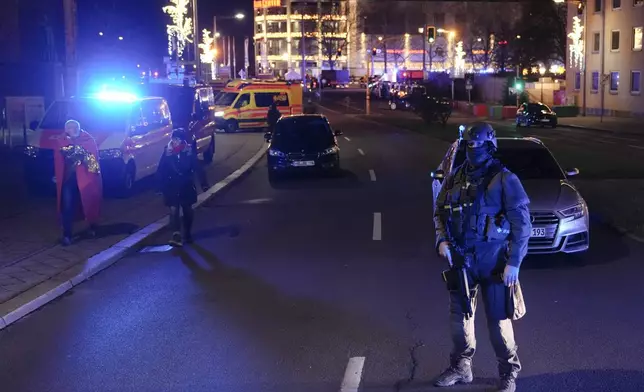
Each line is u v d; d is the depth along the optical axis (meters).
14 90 35.09
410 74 103.25
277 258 9.38
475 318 6.62
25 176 14.96
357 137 33.22
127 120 15.38
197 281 8.27
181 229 10.59
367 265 8.89
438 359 5.59
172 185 10.14
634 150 26.00
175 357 5.77
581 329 6.27
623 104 50.59
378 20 140.00
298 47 143.50
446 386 5.01
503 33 95.31
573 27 58.47
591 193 14.58
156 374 5.41
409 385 5.07
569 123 44.84
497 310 4.67
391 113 58.69
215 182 17.05
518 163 9.87
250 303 7.30
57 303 7.48
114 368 5.57
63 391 5.14
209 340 6.17
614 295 7.35
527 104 43.34
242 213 13.10
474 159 4.64
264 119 36.78
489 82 73.81
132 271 8.82
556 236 8.47
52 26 42.12
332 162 17.64
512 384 4.82
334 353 5.77
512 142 10.25
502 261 4.61
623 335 6.10
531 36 84.31
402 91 65.12
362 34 139.75
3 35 37.56
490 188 4.56
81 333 6.46
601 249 9.48
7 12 37.81
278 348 5.91
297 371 5.39
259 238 10.76
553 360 5.50
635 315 6.67
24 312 7.06
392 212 12.85
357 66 140.88
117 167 14.40
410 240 10.38
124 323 6.73
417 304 7.15
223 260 9.32
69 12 25.97
